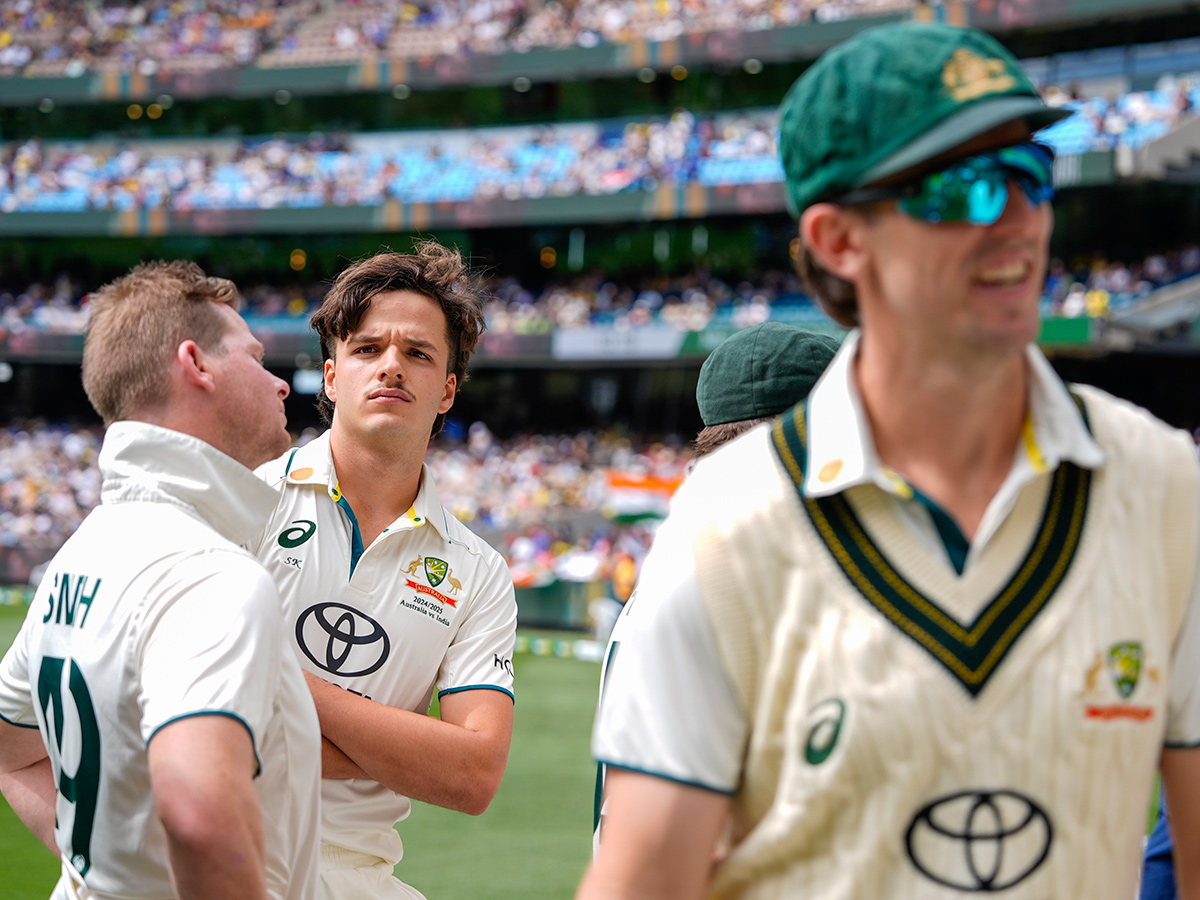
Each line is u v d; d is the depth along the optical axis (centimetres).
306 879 156
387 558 212
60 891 161
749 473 105
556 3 2584
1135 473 103
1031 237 96
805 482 102
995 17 1953
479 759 201
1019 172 95
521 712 998
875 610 98
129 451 160
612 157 2375
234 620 140
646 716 103
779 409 179
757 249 2370
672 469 2161
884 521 100
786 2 2281
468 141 2570
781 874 103
